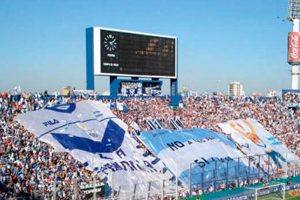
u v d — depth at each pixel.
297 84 105.88
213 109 82.12
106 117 62.19
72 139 53.66
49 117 56.56
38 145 50.31
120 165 53.00
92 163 51.09
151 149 59.94
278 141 77.75
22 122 53.78
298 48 105.00
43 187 43.72
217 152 64.19
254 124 80.50
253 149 71.00
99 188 46.59
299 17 105.75
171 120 71.38
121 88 71.12
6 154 46.72
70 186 45.22
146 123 67.19
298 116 91.88
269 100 95.38
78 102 62.97
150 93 74.88
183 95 86.56
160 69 73.31
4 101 57.47
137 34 70.12
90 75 66.81
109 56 67.25
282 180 62.28
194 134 67.81
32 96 61.75
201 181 54.81
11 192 41.06
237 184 57.19
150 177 53.06
